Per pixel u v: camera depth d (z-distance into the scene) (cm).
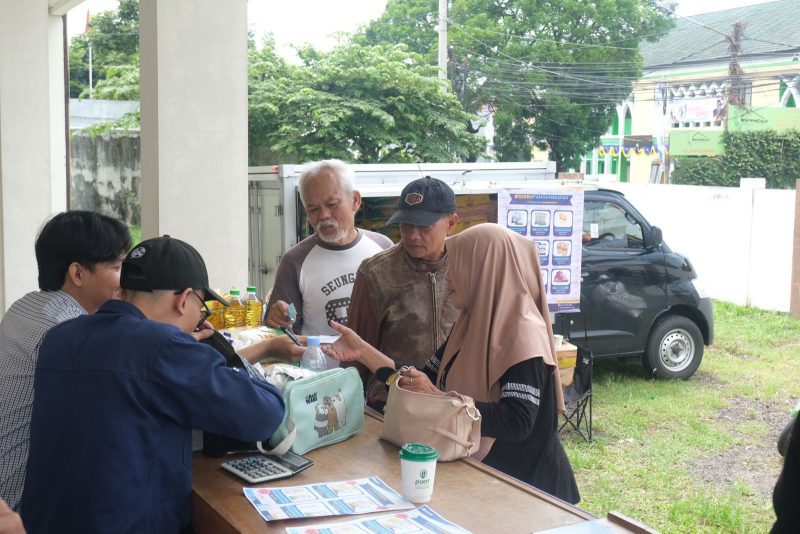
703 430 713
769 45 2609
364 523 212
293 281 405
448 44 2375
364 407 314
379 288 344
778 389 856
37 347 256
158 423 221
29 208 855
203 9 509
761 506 547
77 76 2727
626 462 635
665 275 831
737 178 2438
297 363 318
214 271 527
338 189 395
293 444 257
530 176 915
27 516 226
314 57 1925
